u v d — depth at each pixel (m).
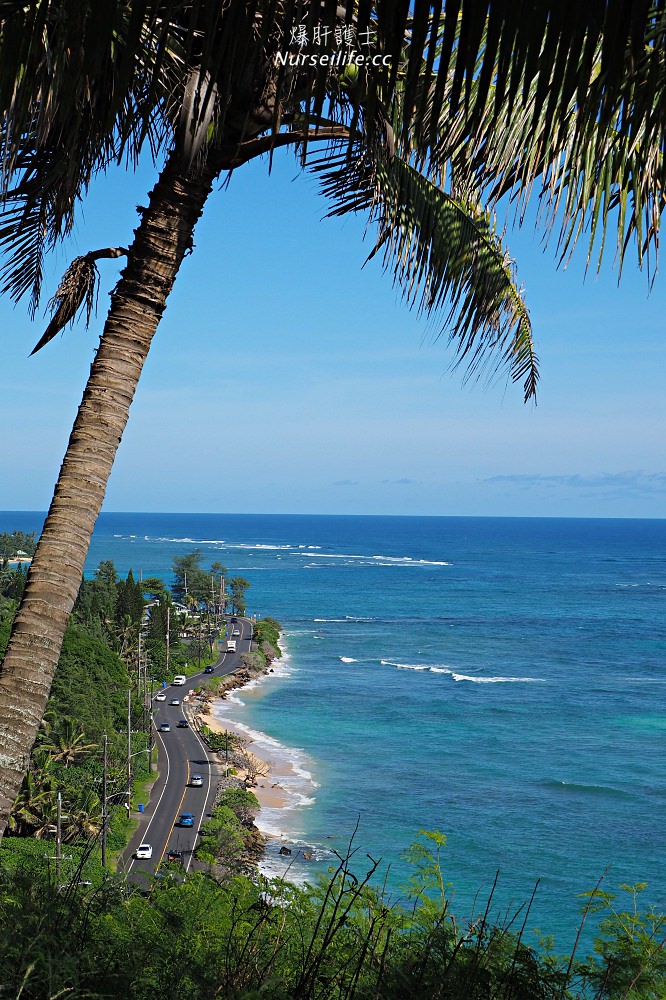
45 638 4.01
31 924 3.47
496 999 3.36
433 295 4.86
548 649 107.50
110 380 4.25
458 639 114.69
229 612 128.00
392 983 3.29
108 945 3.54
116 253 4.54
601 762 58.47
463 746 62.22
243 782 50.69
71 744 40.06
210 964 3.50
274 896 3.98
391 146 4.39
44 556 4.08
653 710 74.62
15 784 3.90
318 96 2.82
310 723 68.00
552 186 3.67
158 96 4.39
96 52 3.06
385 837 41.94
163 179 4.39
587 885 35.72
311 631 120.12
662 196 3.61
